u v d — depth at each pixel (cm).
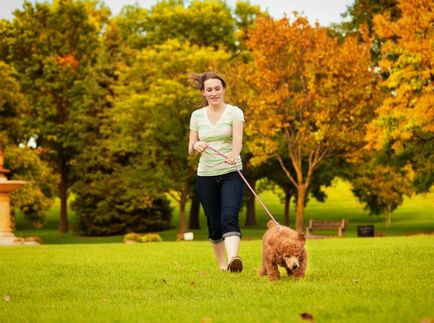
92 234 4134
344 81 2558
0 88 3575
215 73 803
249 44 2678
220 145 793
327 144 2722
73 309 513
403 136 2350
